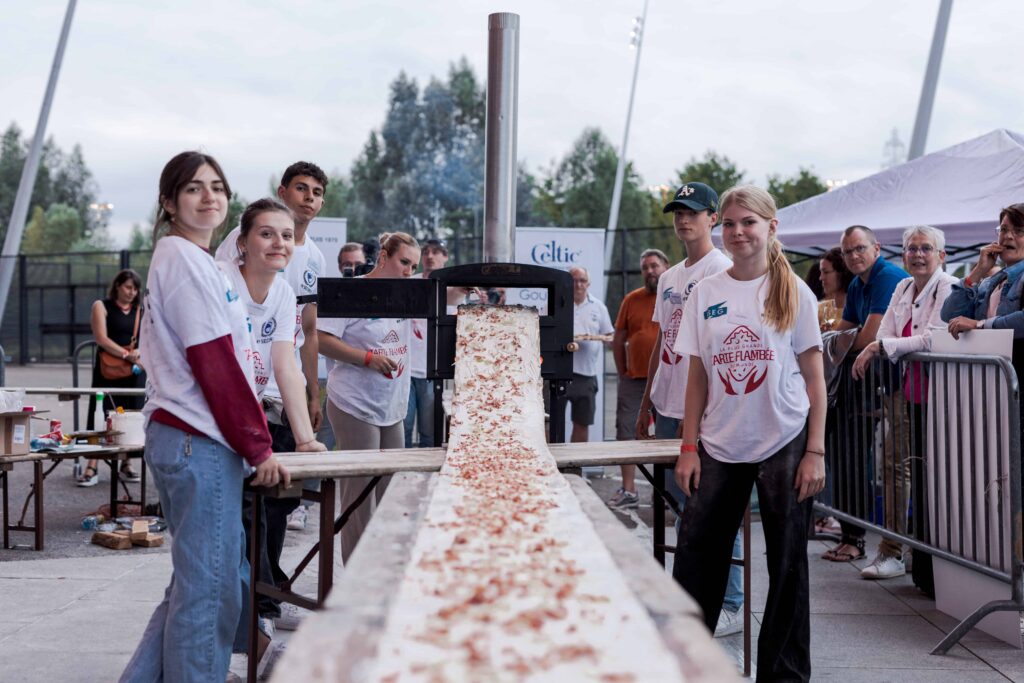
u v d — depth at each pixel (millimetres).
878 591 5195
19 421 5934
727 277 3473
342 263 8133
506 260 4488
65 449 6270
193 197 2863
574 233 9039
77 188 74938
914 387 4848
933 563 4770
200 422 2783
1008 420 3977
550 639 1284
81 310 29469
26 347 28141
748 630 3770
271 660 3807
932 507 4691
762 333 3334
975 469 4273
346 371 4516
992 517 4164
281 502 4062
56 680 3600
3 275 18953
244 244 3410
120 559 5730
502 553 1716
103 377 8477
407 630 1321
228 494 2836
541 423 3439
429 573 1592
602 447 3803
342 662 1189
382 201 55406
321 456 3293
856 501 5469
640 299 7988
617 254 27453
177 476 2773
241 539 2910
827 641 4234
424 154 55469
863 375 5242
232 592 2852
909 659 3955
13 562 5617
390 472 3053
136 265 29812
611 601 1438
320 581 3139
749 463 3414
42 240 66688
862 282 6098
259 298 3428
